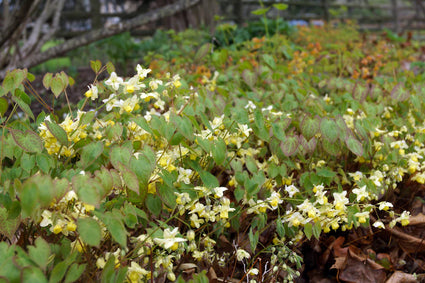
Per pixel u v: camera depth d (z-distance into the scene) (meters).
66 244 0.67
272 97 1.19
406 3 7.71
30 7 1.44
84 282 0.66
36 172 0.70
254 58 1.82
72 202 0.66
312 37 2.84
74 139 0.73
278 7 1.55
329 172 0.86
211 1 2.91
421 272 0.92
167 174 0.73
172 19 3.11
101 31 1.73
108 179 0.63
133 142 0.79
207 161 0.85
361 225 0.91
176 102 0.85
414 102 1.04
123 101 0.76
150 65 1.72
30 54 1.92
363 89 1.12
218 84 1.37
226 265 0.85
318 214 0.77
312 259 0.92
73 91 1.40
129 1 3.62
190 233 0.72
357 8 5.61
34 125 0.92
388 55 2.29
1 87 0.75
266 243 0.90
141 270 0.66
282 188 0.92
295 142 0.85
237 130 0.85
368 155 0.98
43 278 0.56
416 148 0.98
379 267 0.88
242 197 0.83
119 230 0.60
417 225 0.94
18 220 0.66
